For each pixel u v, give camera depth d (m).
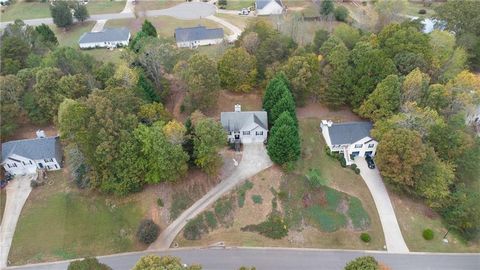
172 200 65.12
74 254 59.84
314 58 77.62
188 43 111.75
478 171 65.38
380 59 74.94
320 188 67.12
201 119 64.75
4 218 63.66
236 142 73.81
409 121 67.19
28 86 77.75
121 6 150.38
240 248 60.25
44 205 65.19
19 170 69.88
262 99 81.75
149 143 60.69
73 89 75.25
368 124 73.88
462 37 91.12
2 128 72.31
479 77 76.31
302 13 132.25
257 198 65.31
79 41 115.75
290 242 61.12
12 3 156.38
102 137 59.56
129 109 65.50
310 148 74.31
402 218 64.25
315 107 83.06
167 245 60.62
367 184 69.19
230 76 80.31
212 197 65.62
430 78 79.12
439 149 66.31
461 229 62.06
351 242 61.22
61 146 73.81
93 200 65.38
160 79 82.12
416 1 146.12
